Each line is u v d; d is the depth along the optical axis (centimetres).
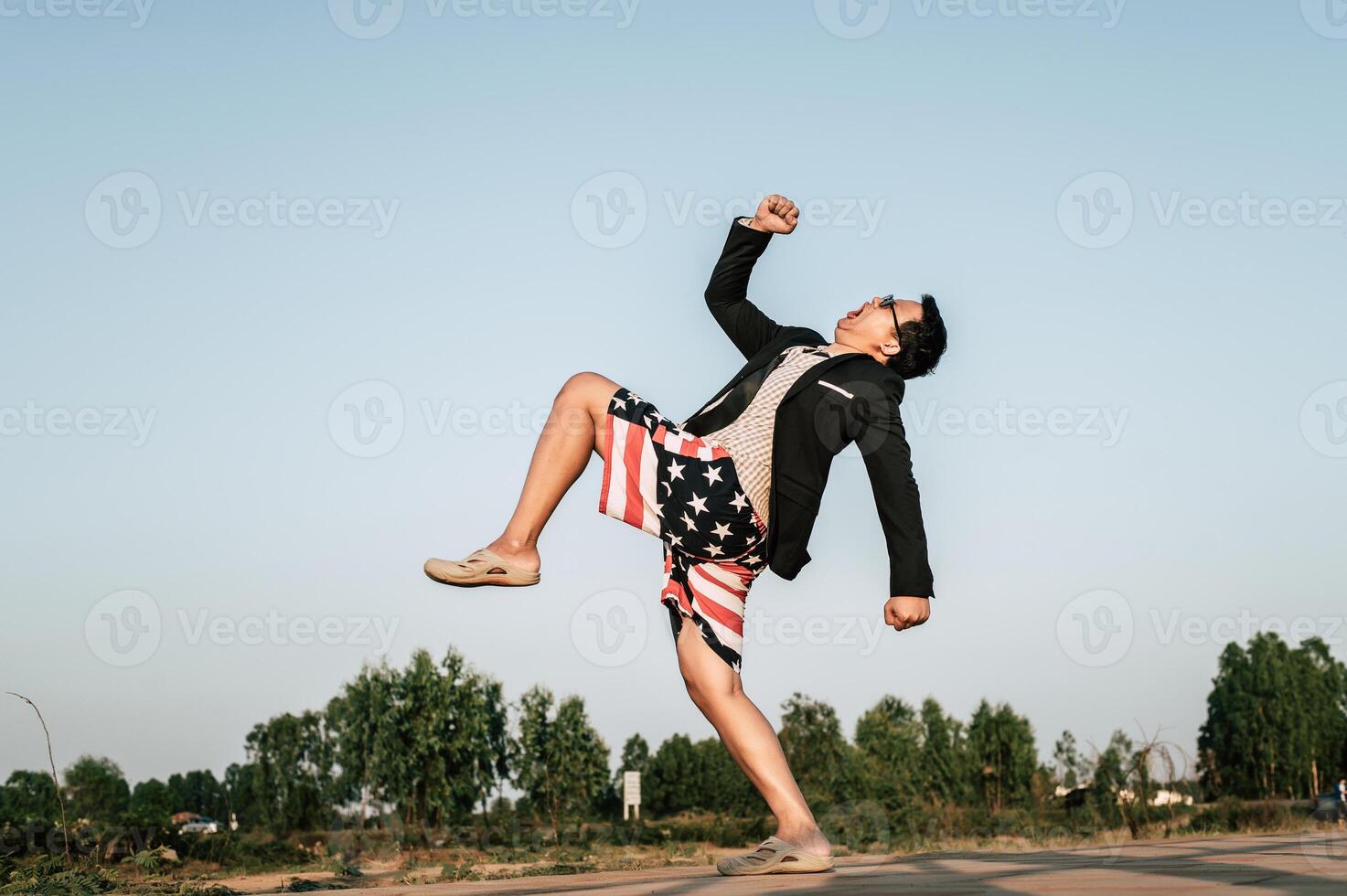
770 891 183
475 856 923
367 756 2022
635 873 268
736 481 269
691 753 3119
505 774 2188
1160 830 1144
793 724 2098
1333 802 1319
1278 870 199
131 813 901
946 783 2870
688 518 270
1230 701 4894
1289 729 4697
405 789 2016
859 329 311
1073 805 1489
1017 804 1792
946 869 235
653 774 3152
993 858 289
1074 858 267
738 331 336
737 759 269
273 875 714
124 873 447
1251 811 1285
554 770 2184
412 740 2041
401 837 1215
